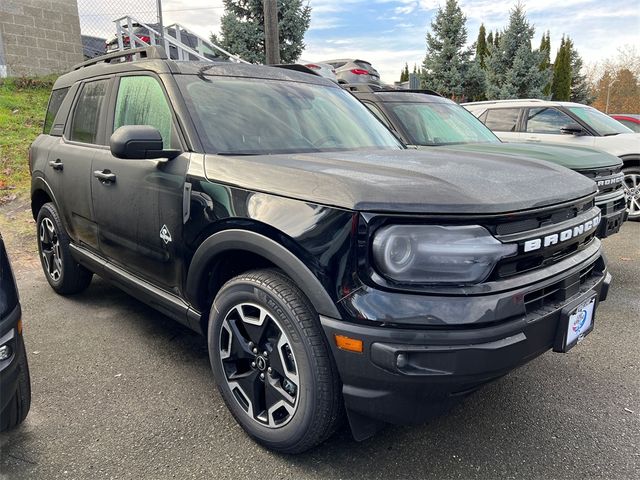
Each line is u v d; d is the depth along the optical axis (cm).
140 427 243
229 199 225
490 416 253
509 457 222
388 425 244
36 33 1102
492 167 240
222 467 216
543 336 201
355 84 596
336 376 200
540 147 512
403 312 178
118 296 421
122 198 296
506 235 191
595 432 239
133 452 225
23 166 773
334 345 190
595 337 344
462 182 202
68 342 334
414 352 177
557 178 238
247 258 237
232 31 1620
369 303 181
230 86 298
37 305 400
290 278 212
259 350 223
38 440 233
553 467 215
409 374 178
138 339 340
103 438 234
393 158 251
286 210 203
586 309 228
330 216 190
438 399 186
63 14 1135
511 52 2622
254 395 228
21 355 217
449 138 547
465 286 183
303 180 206
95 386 280
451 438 235
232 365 241
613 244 592
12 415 221
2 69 1062
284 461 220
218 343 241
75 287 408
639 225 695
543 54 2609
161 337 343
